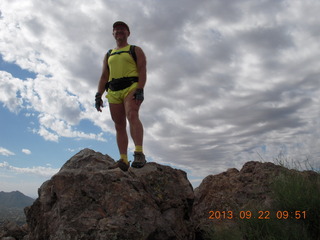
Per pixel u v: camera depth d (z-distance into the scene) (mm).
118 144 4113
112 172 3941
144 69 3799
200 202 6211
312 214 3820
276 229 3709
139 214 3424
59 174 3951
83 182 3748
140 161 3500
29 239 3980
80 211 3459
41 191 4125
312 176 4969
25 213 4324
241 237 3857
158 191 4254
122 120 4070
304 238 3514
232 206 5203
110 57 3969
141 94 3658
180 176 4703
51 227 3502
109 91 4020
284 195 4223
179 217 4113
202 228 4742
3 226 6168
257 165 6281
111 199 3521
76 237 3100
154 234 3367
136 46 3898
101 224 3191
